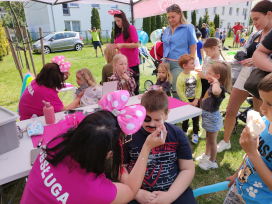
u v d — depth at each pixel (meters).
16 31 4.71
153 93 1.34
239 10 30.52
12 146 1.39
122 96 0.90
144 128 1.35
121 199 0.90
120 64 2.65
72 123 1.68
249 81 1.71
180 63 2.67
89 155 0.76
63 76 2.10
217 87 1.99
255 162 0.95
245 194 1.17
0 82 6.13
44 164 0.88
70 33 12.45
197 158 2.51
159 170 1.31
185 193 1.31
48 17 16.39
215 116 2.12
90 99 2.65
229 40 21.30
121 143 0.92
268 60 1.55
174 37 3.03
